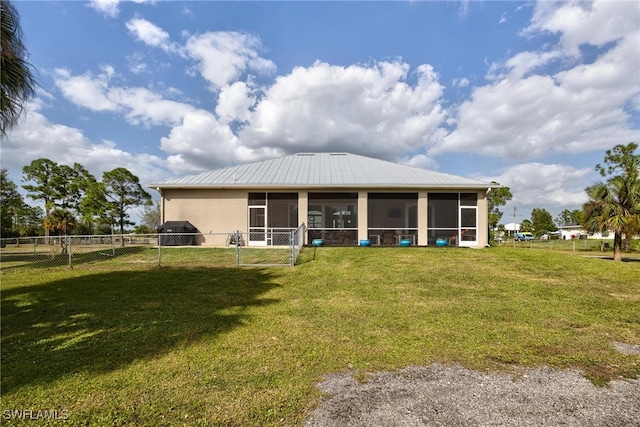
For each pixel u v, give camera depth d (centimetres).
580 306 618
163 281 848
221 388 308
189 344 426
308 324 512
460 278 874
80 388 308
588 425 250
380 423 252
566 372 345
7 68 557
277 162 2042
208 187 1647
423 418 259
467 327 495
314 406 277
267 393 299
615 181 1939
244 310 595
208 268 1028
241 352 398
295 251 1249
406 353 395
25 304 636
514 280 852
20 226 4016
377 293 725
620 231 1878
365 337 452
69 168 4019
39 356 387
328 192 1673
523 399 289
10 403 282
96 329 488
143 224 4616
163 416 262
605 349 409
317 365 361
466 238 1673
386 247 1506
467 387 312
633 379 330
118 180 4188
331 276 901
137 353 395
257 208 1678
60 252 1501
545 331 477
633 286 791
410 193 1675
